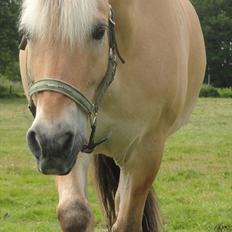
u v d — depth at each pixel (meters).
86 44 4.20
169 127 5.80
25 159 16.25
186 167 14.80
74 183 5.08
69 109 4.15
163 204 10.67
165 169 14.44
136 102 5.26
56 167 4.08
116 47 4.83
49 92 4.13
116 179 6.52
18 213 10.02
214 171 14.41
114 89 5.01
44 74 4.16
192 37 6.60
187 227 9.30
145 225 6.34
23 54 5.42
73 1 4.10
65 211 4.91
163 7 5.60
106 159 6.47
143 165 5.60
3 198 11.11
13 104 39.66
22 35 4.75
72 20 4.08
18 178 13.38
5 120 28.25
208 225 9.24
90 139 4.71
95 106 4.52
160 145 5.66
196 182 12.89
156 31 5.41
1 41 48.31
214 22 76.62
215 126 25.75
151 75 5.30
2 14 47.50
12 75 50.94
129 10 5.04
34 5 4.17
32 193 11.76
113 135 5.34
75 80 4.19
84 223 4.91
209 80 75.75
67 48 4.15
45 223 9.44
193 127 25.20
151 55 5.30
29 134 4.09
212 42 77.44
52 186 12.51
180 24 6.00
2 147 18.66
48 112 4.07
